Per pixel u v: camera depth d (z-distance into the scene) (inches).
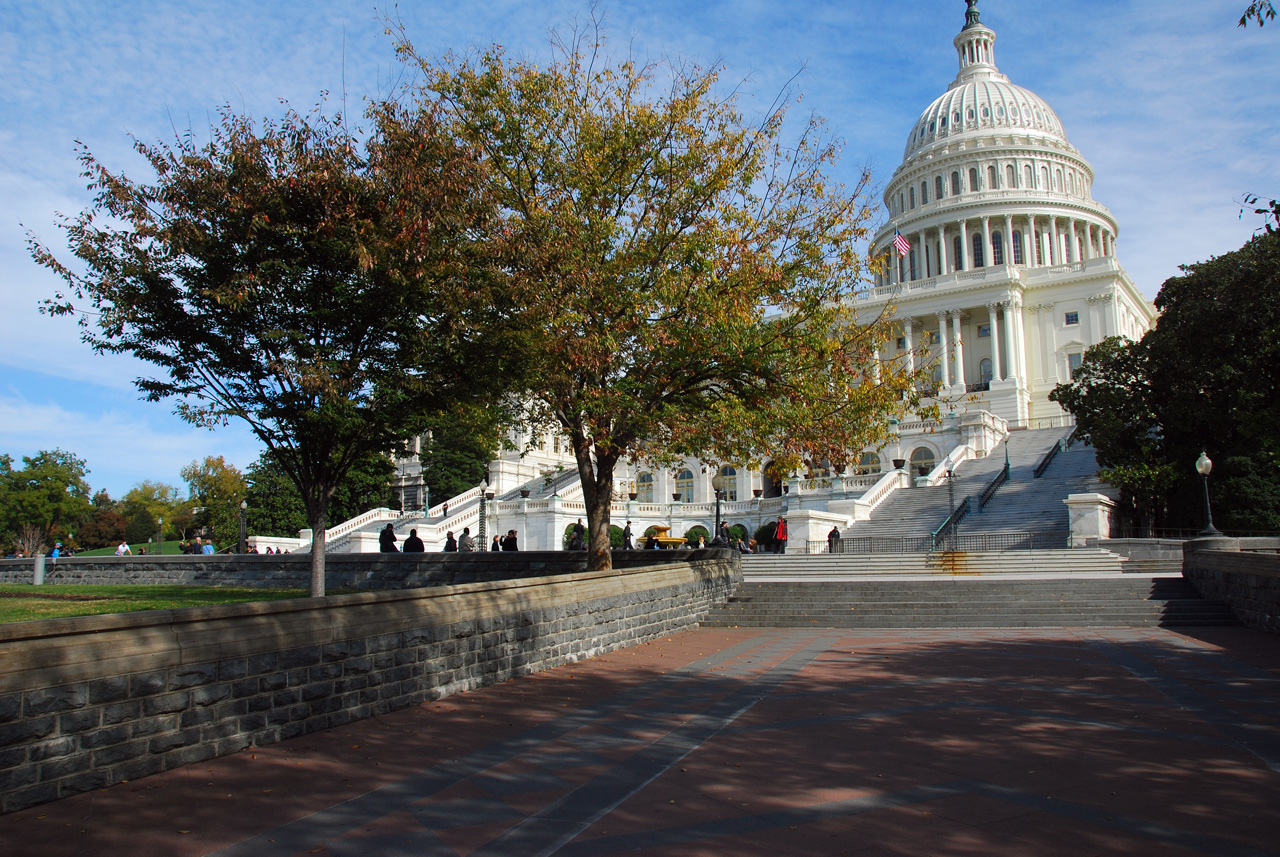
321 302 560.4
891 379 785.6
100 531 3543.3
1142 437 1589.6
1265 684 489.1
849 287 800.3
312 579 608.4
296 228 534.6
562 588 597.0
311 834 255.4
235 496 3159.5
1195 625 779.4
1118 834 251.3
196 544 1790.1
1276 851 237.1
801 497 2027.6
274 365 530.0
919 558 1225.4
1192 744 354.3
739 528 2107.5
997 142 4008.4
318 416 543.5
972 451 2155.5
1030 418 3193.9
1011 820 264.1
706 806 280.2
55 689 284.0
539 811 276.4
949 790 294.7
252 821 266.5
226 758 336.8
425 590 460.1
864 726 391.2
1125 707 428.5
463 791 297.4
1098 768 319.9
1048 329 3366.1
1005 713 416.5
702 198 745.0
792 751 348.5
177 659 324.8
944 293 3417.8
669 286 703.1
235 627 350.6
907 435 2292.1
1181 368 1481.3
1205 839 246.5
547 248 657.6
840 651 647.1
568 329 687.7
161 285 532.1
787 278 762.2
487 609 509.7
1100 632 744.3
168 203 536.7
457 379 617.0
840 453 775.1
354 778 312.7
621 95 776.9
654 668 572.4
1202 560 863.1
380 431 608.1
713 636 762.8
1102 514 1326.3
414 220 538.0
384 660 425.4
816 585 944.9
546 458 2967.5
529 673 545.6
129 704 307.6
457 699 460.8
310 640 384.2
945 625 810.2
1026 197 3868.1
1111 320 3260.3
